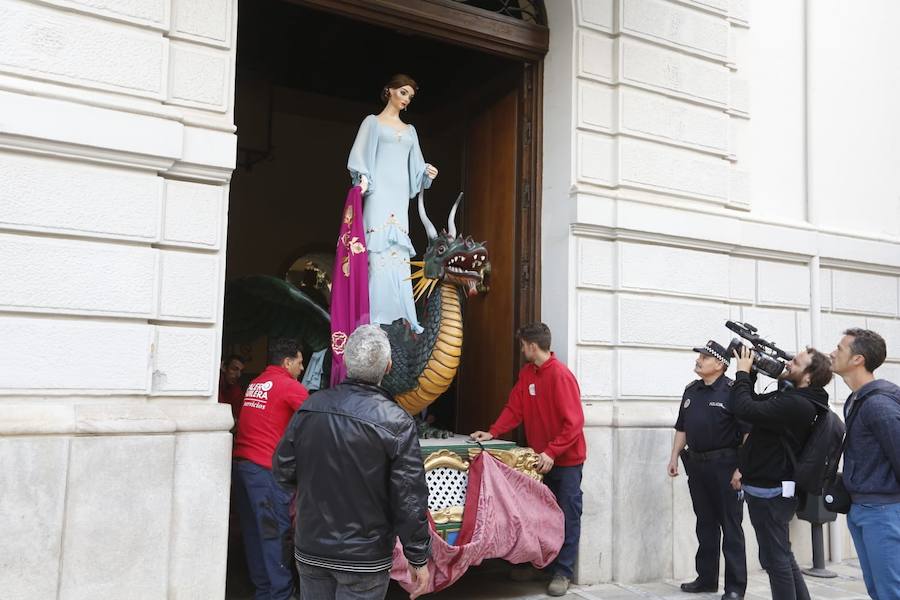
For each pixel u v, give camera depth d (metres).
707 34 5.80
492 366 5.70
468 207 6.20
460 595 4.74
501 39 5.25
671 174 5.54
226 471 3.77
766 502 3.92
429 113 7.59
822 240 6.36
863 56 6.96
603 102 5.33
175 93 3.85
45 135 3.41
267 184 10.51
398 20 4.88
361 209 4.62
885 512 3.27
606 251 5.25
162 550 3.54
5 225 3.36
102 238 3.57
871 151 6.91
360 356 2.80
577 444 4.74
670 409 5.36
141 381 3.61
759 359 4.11
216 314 3.86
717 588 4.90
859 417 3.38
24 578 3.24
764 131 6.33
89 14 3.62
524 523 4.40
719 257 5.73
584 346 5.14
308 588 2.72
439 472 4.41
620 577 5.04
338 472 2.63
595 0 5.32
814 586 5.39
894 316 6.89
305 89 8.75
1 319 3.34
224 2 4.00
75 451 3.38
